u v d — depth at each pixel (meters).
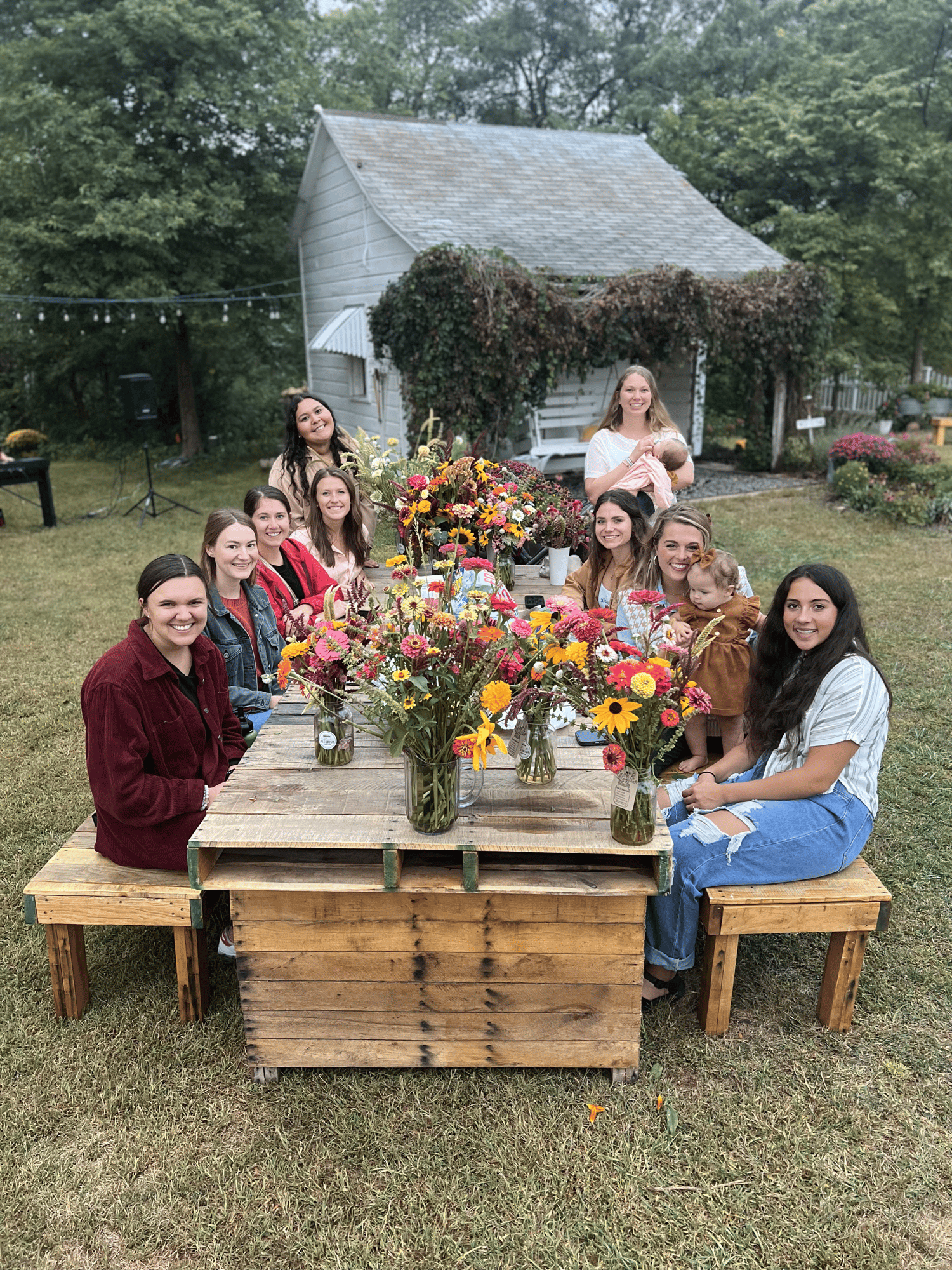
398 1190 2.18
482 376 10.44
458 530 3.99
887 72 17.66
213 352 16.98
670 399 13.63
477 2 31.67
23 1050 2.64
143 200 12.87
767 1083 2.49
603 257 11.72
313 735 2.95
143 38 13.29
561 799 2.46
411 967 2.42
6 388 19.41
